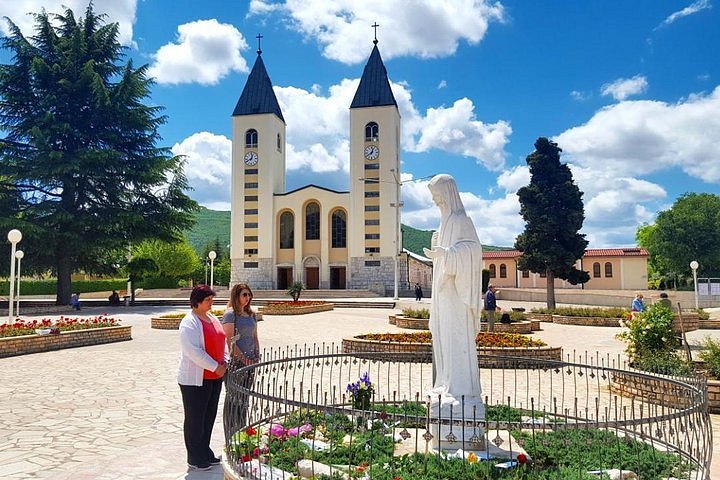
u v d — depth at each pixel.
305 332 22.80
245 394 5.66
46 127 39.81
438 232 6.57
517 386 11.54
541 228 35.38
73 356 15.68
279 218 65.38
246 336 7.40
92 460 6.73
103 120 42.94
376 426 6.62
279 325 26.06
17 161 39.47
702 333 24.77
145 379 12.15
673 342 11.96
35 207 39.09
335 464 5.50
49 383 11.70
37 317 31.53
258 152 64.00
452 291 6.30
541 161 36.28
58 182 40.50
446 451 5.91
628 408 9.38
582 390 11.20
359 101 62.16
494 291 22.47
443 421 5.16
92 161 39.31
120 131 44.00
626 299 42.25
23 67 41.25
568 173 36.34
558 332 23.88
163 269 69.50
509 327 23.23
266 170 63.75
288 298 56.22
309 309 34.19
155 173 42.75
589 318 27.52
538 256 35.03
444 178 6.50
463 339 6.24
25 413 9.12
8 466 6.49
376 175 61.28
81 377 12.39
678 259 68.12
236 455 5.53
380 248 60.69
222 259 97.00
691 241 67.38
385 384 11.31
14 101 40.44
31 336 16.31
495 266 69.38
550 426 4.82
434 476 5.05
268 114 64.00
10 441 7.51
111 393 10.71
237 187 64.19
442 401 6.10
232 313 7.38
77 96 42.06
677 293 43.69
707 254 66.50
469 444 5.94
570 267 35.00
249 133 64.50
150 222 42.94
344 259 63.66
